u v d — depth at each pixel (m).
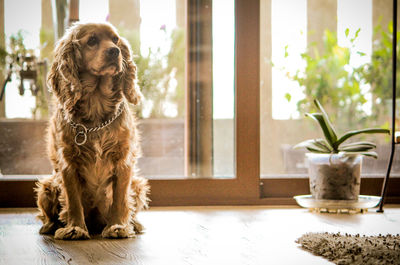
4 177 3.02
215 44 3.10
